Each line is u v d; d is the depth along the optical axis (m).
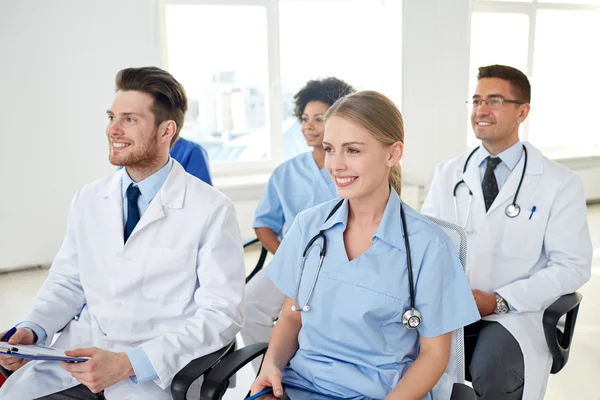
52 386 1.51
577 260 1.84
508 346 1.71
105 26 3.94
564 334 1.79
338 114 1.29
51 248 4.13
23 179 3.98
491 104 1.94
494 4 5.11
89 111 4.02
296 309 1.38
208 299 1.56
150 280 1.59
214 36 4.43
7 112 3.86
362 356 1.32
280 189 2.43
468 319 1.30
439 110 4.92
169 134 1.64
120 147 1.59
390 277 1.31
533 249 1.92
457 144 5.03
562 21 5.45
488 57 5.25
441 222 1.40
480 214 1.99
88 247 1.63
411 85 4.79
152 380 1.49
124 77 1.60
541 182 1.92
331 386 1.32
